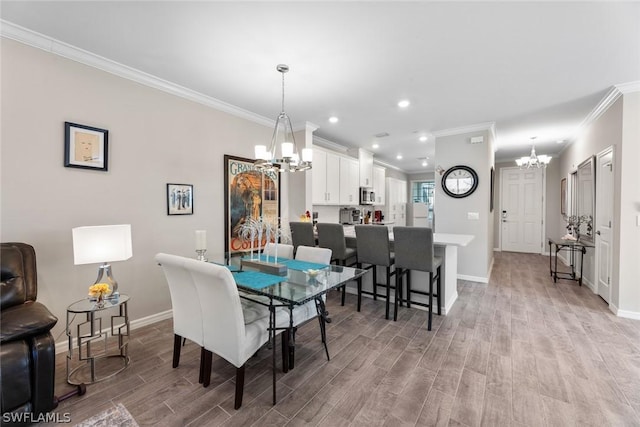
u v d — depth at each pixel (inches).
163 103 113.3
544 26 76.4
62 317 89.0
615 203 121.2
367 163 248.1
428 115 150.6
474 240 173.5
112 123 98.9
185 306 75.5
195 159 124.9
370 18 73.8
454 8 69.9
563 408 65.4
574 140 195.6
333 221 227.1
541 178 270.1
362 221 250.8
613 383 74.2
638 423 60.7
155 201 111.3
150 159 109.7
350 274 88.3
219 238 135.1
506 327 109.0
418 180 384.5
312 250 106.8
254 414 63.9
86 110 92.9
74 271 91.1
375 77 107.0
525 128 174.9
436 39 83.0
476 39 82.7
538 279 178.7
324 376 78.4
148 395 70.1
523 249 278.7
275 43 85.5
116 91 99.8
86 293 93.8
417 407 66.2
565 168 228.5
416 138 201.9
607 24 75.0
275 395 67.6
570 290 155.6
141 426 60.2
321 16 73.2
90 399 68.4
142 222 107.7
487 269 172.7
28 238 82.1
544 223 268.4
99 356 86.5
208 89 118.8
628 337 99.3
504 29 78.0
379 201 277.7
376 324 112.7
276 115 150.9
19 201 80.5
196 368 82.0
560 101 130.2
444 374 79.0
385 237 117.0
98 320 97.9
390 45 86.0
